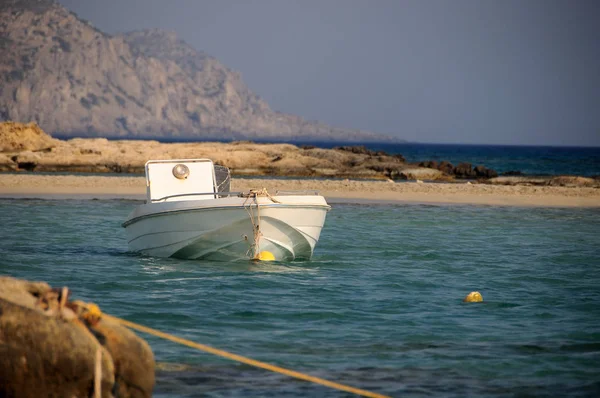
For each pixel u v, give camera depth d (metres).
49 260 60.88
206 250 59.72
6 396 21.03
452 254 70.56
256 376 30.48
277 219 57.59
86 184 151.25
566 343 36.66
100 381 21.27
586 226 99.56
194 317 40.50
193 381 29.56
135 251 65.38
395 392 29.08
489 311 44.31
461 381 30.52
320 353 34.12
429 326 39.94
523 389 29.72
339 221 99.38
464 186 158.62
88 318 22.58
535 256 70.31
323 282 52.78
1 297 21.73
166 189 65.06
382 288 51.19
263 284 51.03
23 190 137.12
